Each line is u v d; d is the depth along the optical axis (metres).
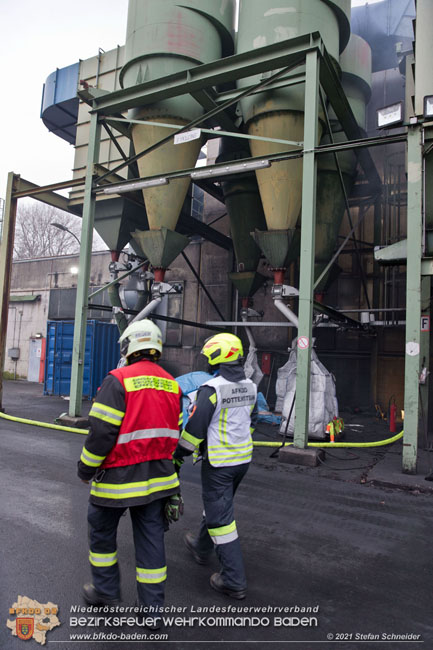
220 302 15.63
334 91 8.62
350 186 12.20
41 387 17.89
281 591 3.15
